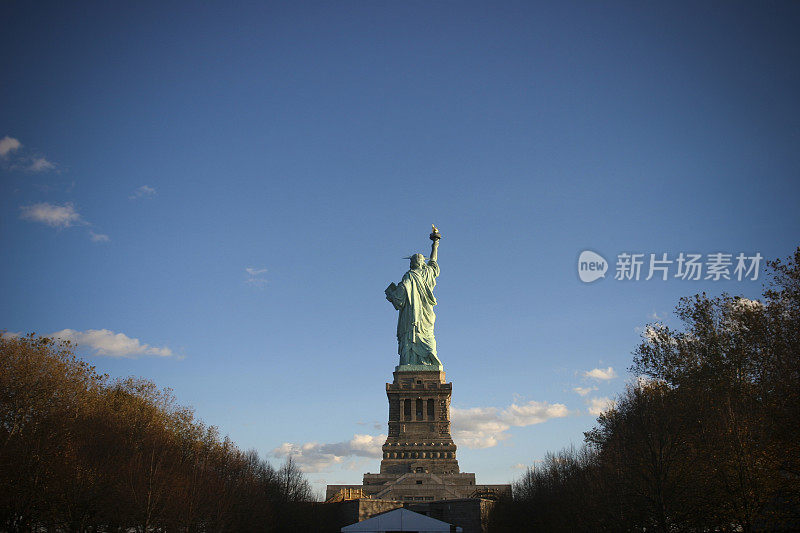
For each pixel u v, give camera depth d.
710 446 78.94
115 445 106.12
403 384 195.38
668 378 86.69
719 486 77.88
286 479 140.50
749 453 76.38
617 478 88.75
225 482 114.38
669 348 88.38
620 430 88.88
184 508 101.88
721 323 86.38
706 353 85.19
